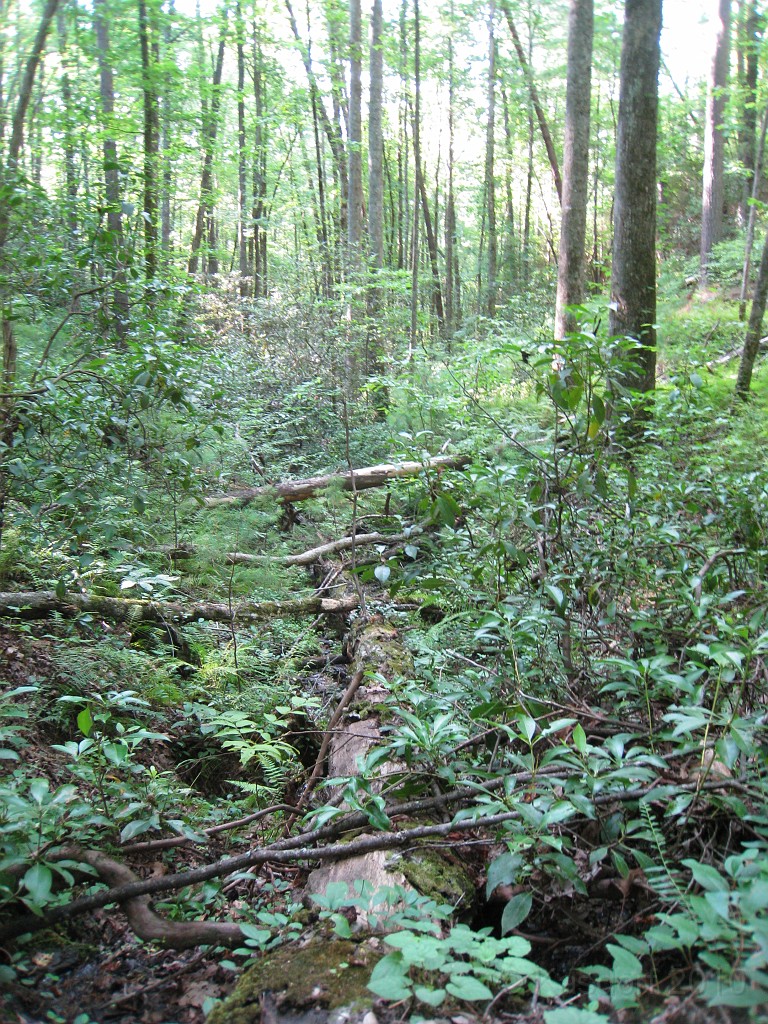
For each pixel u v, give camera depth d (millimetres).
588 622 3709
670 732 2779
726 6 17578
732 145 21453
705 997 1722
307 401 10523
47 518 4688
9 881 2451
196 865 3100
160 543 6027
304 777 3988
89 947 2562
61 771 3385
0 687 3777
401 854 2648
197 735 4129
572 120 11023
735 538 4383
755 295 8961
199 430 5758
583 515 4020
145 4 11422
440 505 4195
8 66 9242
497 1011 1988
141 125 12195
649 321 8727
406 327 16109
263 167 20719
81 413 4297
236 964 2463
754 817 2178
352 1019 1985
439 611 5348
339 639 5742
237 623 5375
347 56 16938
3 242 5418
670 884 2104
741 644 2588
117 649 4449
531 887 2277
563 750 2441
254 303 12461
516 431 7629
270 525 7547
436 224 26938
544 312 16547
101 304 5195
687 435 7059
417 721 2850
